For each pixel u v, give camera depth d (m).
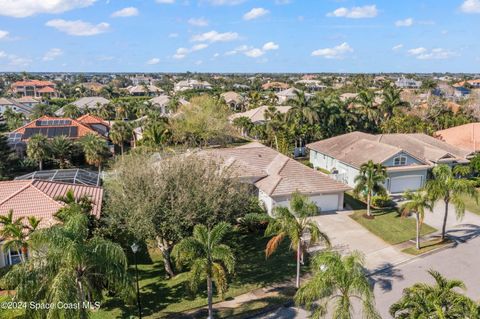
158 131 55.75
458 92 121.00
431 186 26.69
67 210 21.42
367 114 69.81
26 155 56.62
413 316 12.95
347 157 44.00
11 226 21.09
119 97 145.00
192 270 17.20
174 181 22.27
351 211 34.75
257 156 39.84
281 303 20.38
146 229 20.64
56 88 164.62
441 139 54.69
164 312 19.73
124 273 14.77
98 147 49.50
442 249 27.02
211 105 65.75
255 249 27.19
